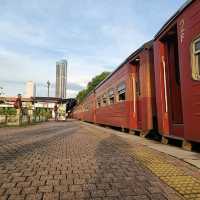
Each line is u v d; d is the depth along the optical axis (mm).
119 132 14562
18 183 4035
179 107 8086
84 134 13664
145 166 5152
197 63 6387
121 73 14258
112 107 16656
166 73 8742
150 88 10312
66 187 3818
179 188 3719
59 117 49469
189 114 6770
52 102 48875
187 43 6789
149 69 10383
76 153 6855
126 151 7117
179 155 6188
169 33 8211
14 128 20266
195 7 6332
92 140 10289
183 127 7441
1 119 25281
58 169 4961
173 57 8508
